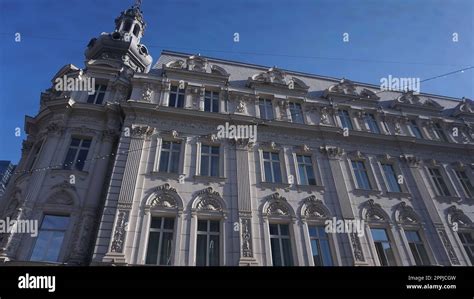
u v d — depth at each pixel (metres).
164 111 16.45
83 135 15.83
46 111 16.80
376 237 15.43
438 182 18.97
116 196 13.42
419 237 16.02
